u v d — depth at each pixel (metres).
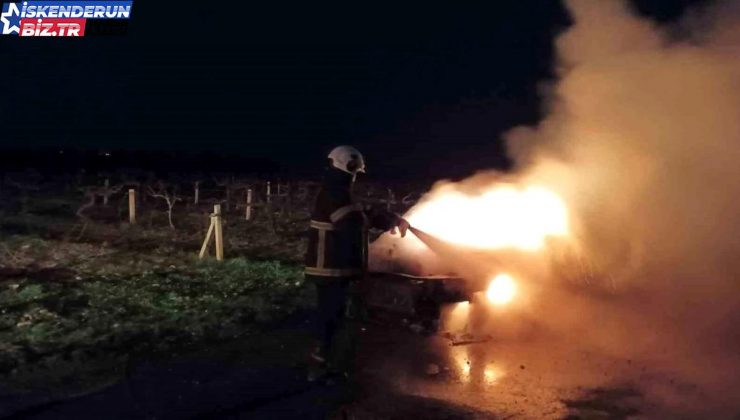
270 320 7.93
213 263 11.40
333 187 6.00
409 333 7.45
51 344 6.89
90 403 5.41
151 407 5.36
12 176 25.02
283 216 18.97
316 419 5.25
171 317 7.96
